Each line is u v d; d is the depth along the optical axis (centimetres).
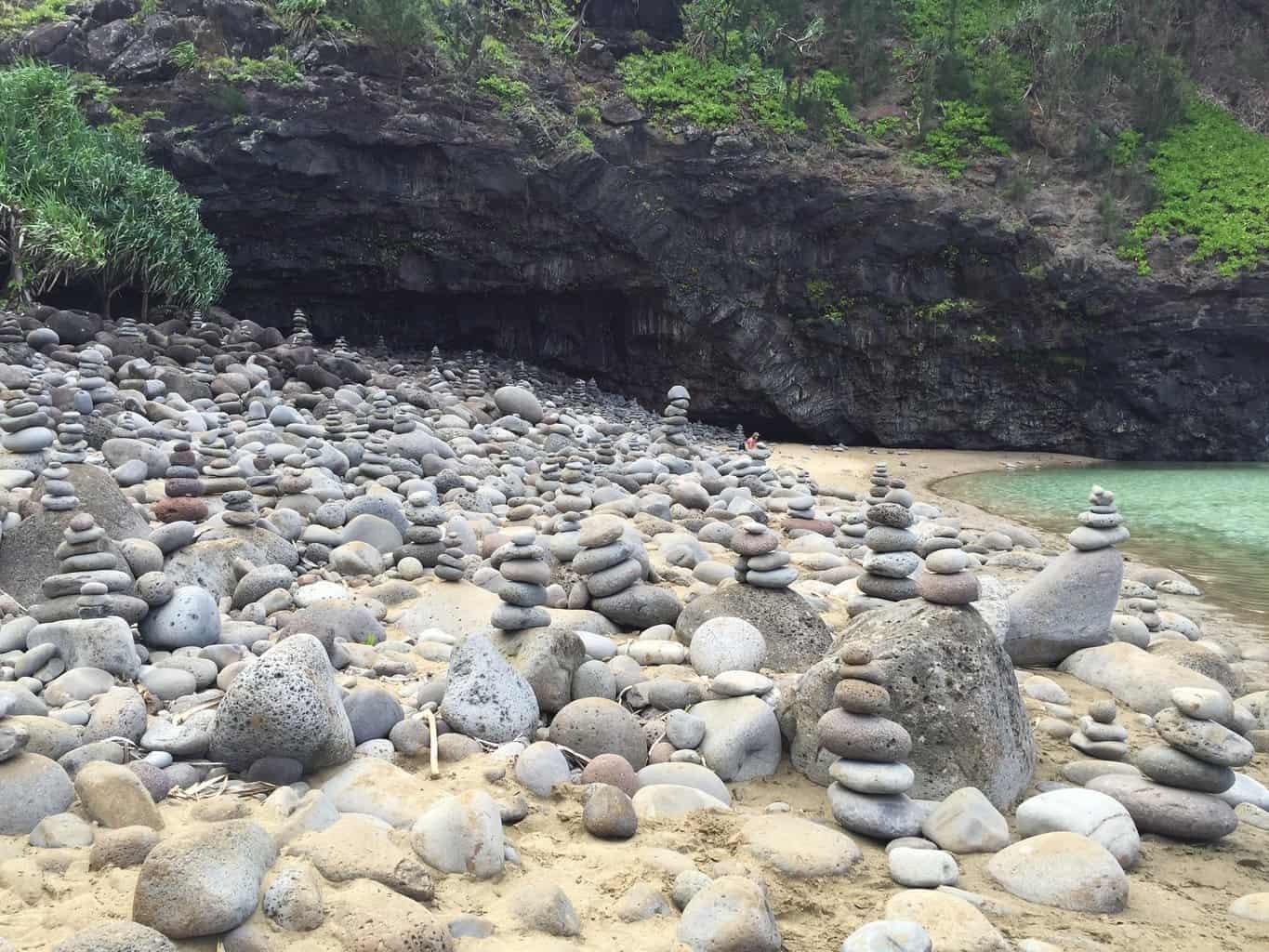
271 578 711
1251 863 463
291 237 2631
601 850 418
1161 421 3189
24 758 414
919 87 3316
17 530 719
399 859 375
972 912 379
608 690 574
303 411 1614
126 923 314
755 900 357
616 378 3161
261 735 439
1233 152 3362
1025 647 754
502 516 1136
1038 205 3142
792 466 2486
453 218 2698
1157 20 3709
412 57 2586
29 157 1973
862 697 468
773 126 2983
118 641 545
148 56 2411
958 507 1912
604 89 2908
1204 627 1032
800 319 3100
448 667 566
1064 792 475
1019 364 3186
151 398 1448
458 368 2778
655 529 1060
